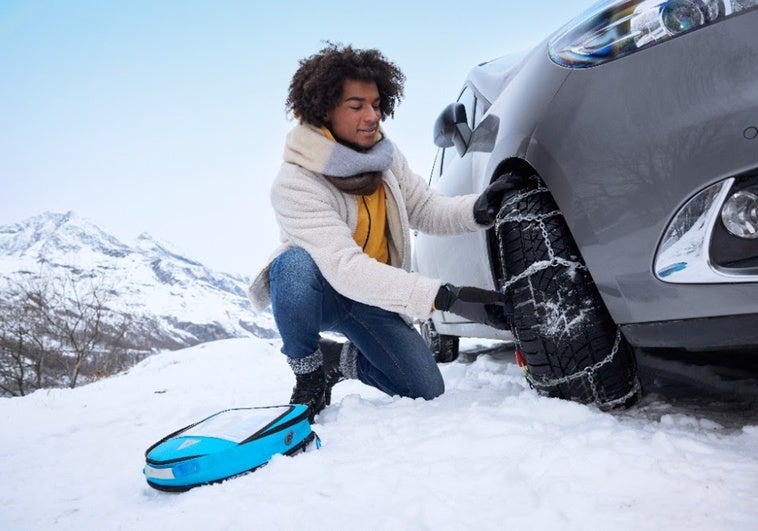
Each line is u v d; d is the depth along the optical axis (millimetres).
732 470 925
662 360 1561
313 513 946
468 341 4977
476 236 1820
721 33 1050
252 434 1256
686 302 1107
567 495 886
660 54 1116
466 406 1554
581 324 1307
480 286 1922
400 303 1491
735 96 1025
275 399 2426
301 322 1676
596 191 1196
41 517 1193
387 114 1813
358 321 1816
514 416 1329
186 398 2846
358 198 1746
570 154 1234
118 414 2512
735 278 1038
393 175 1811
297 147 1663
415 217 1886
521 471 1011
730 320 1069
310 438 1361
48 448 1890
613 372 1314
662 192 1105
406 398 1769
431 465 1105
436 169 3094
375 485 1040
